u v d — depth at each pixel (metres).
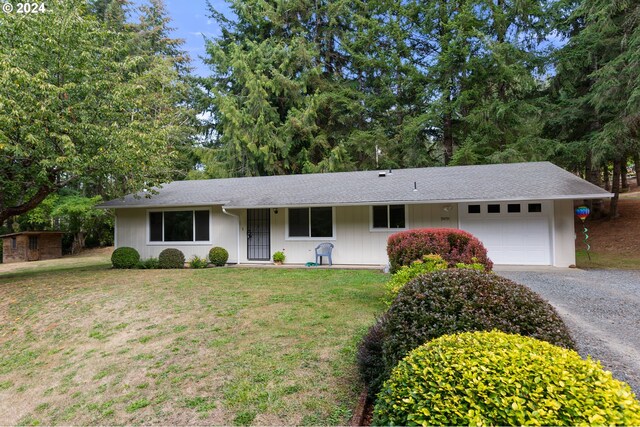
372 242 11.27
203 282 8.52
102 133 9.19
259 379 3.48
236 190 13.01
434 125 18.27
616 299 6.22
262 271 10.28
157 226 13.01
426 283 2.94
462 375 1.79
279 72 19.95
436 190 10.45
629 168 28.92
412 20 19.50
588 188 9.22
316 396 3.12
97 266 13.82
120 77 11.25
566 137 16.00
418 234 5.98
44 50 9.12
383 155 19.19
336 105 20.72
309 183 13.00
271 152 19.59
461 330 2.50
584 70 15.69
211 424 2.89
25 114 8.02
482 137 16.66
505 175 11.12
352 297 6.47
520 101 16.17
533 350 1.94
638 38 11.57
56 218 21.73
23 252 19.19
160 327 5.32
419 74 18.64
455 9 17.88
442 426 1.66
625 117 12.53
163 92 18.53
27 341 5.55
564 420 1.52
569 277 8.42
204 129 22.91
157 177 12.09
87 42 9.88
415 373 1.95
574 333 4.49
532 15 16.78
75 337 5.39
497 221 10.58
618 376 3.28
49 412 3.57
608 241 13.97
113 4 21.70
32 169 9.97
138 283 8.62
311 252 11.78
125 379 3.91
